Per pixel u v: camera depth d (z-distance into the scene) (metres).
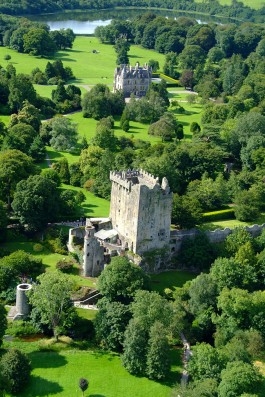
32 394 164.38
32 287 192.88
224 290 196.12
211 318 194.12
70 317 188.12
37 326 189.00
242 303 189.88
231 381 158.25
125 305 188.88
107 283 193.25
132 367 174.12
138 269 199.62
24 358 167.38
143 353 174.12
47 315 185.88
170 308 184.62
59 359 177.88
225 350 176.00
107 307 187.38
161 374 172.00
